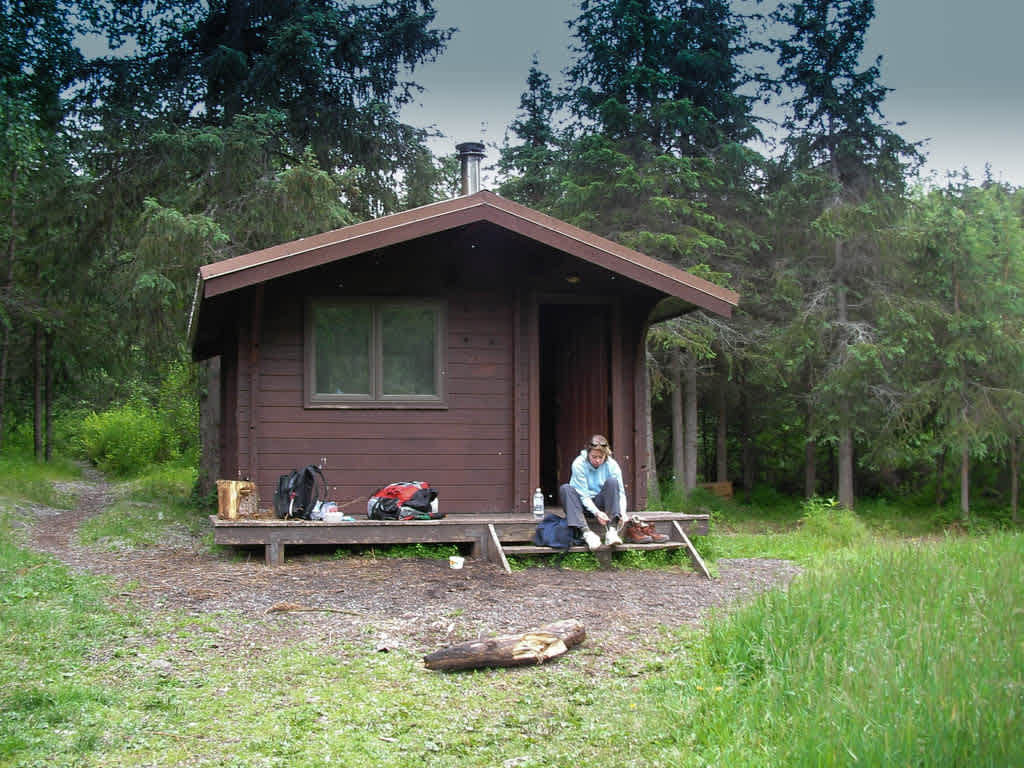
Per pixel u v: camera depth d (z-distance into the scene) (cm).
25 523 1203
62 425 3041
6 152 1423
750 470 2392
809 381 2106
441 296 1024
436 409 1016
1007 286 1931
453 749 421
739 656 516
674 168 1897
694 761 388
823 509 1380
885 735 347
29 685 477
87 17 1686
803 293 1991
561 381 1212
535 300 1041
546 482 1273
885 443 1944
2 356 2102
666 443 2452
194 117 1694
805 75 2062
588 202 1916
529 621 656
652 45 2023
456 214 911
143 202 1568
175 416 2605
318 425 994
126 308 1534
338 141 1758
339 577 814
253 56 1745
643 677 527
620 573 866
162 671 522
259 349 981
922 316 1898
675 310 1099
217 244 1434
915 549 816
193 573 825
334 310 1004
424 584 787
